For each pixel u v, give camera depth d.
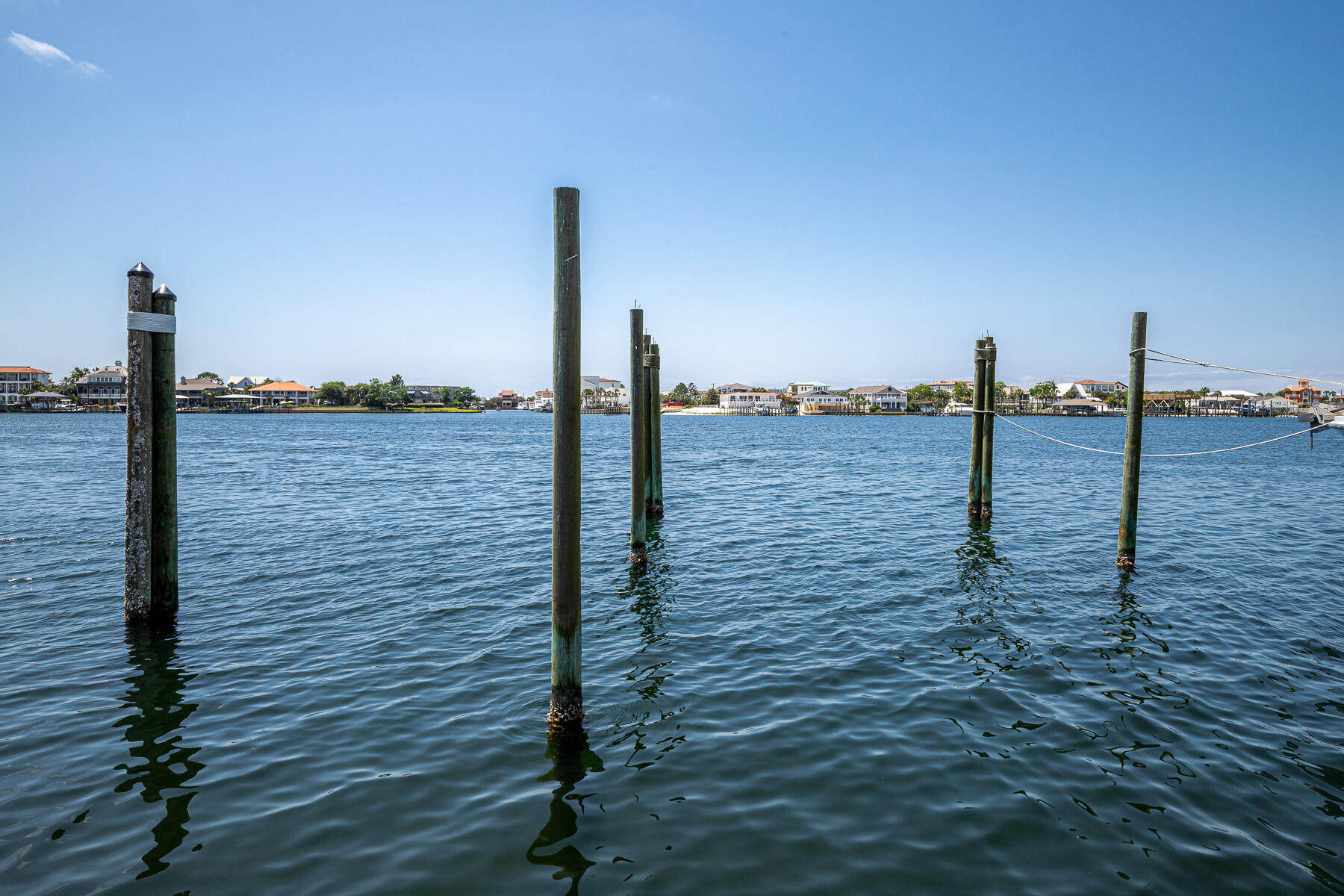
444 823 6.52
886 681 9.83
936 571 16.16
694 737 8.21
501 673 10.04
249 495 28.55
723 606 13.46
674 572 16.17
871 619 12.62
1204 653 10.89
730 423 171.50
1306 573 15.89
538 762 7.64
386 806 6.78
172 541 11.97
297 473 38.72
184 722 8.48
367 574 15.57
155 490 11.69
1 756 7.64
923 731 8.34
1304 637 11.64
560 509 8.21
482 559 17.06
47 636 11.35
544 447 68.12
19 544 17.94
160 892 5.58
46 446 58.78
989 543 19.44
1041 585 14.96
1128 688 9.56
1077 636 11.68
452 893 5.59
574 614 8.30
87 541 18.31
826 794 7.00
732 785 7.16
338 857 6.02
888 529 21.67
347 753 7.77
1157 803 6.86
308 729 8.31
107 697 9.14
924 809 6.74
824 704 9.09
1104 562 17.06
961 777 7.30
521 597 13.84
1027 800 6.90
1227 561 17.09
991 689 9.54
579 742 8.09
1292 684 9.72
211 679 9.73
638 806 6.80
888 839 6.30
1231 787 7.15
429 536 19.95
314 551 17.91
